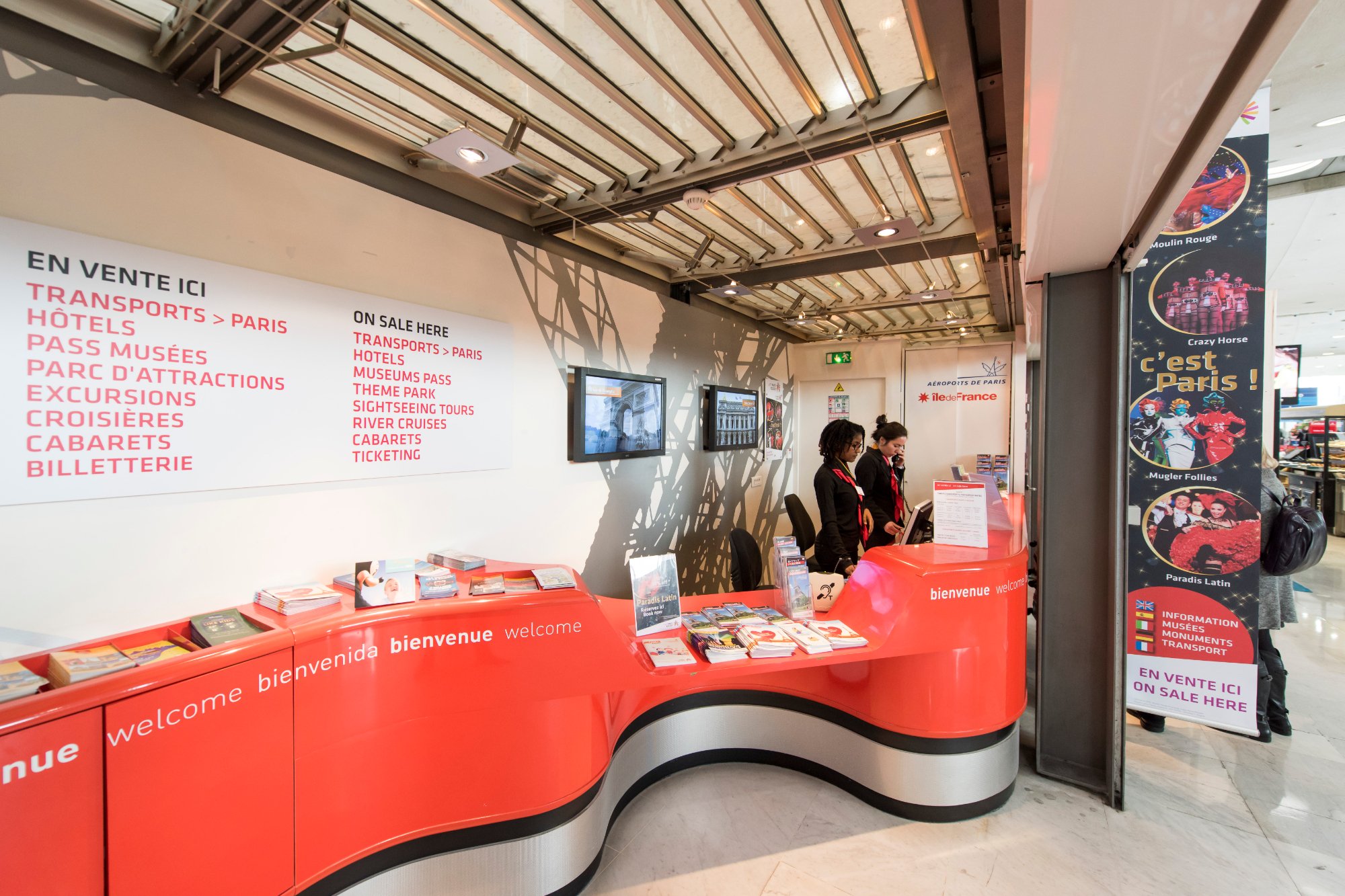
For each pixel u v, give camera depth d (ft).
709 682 8.30
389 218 7.38
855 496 11.58
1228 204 8.47
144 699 4.04
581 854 5.98
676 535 14.20
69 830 3.71
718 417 15.75
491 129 6.99
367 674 5.28
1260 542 8.41
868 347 21.99
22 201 4.55
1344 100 9.95
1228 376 8.50
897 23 5.16
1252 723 8.46
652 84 6.04
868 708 7.43
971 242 10.69
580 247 11.03
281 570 6.31
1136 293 9.02
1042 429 8.12
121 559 5.13
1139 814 7.21
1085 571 7.88
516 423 9.33
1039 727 8.11
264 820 4.68
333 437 6.74
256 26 5.02
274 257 6.22
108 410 4.99
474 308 8.58
